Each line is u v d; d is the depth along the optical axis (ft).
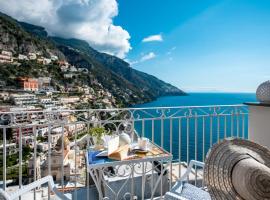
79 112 11.29
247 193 5.00
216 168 5.79
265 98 11.48
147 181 11.92
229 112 15.07
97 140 10.16
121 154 8.65
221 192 5.56
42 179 8.02
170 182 12.03
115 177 11.55
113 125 11.89
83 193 12.07
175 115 13.46
